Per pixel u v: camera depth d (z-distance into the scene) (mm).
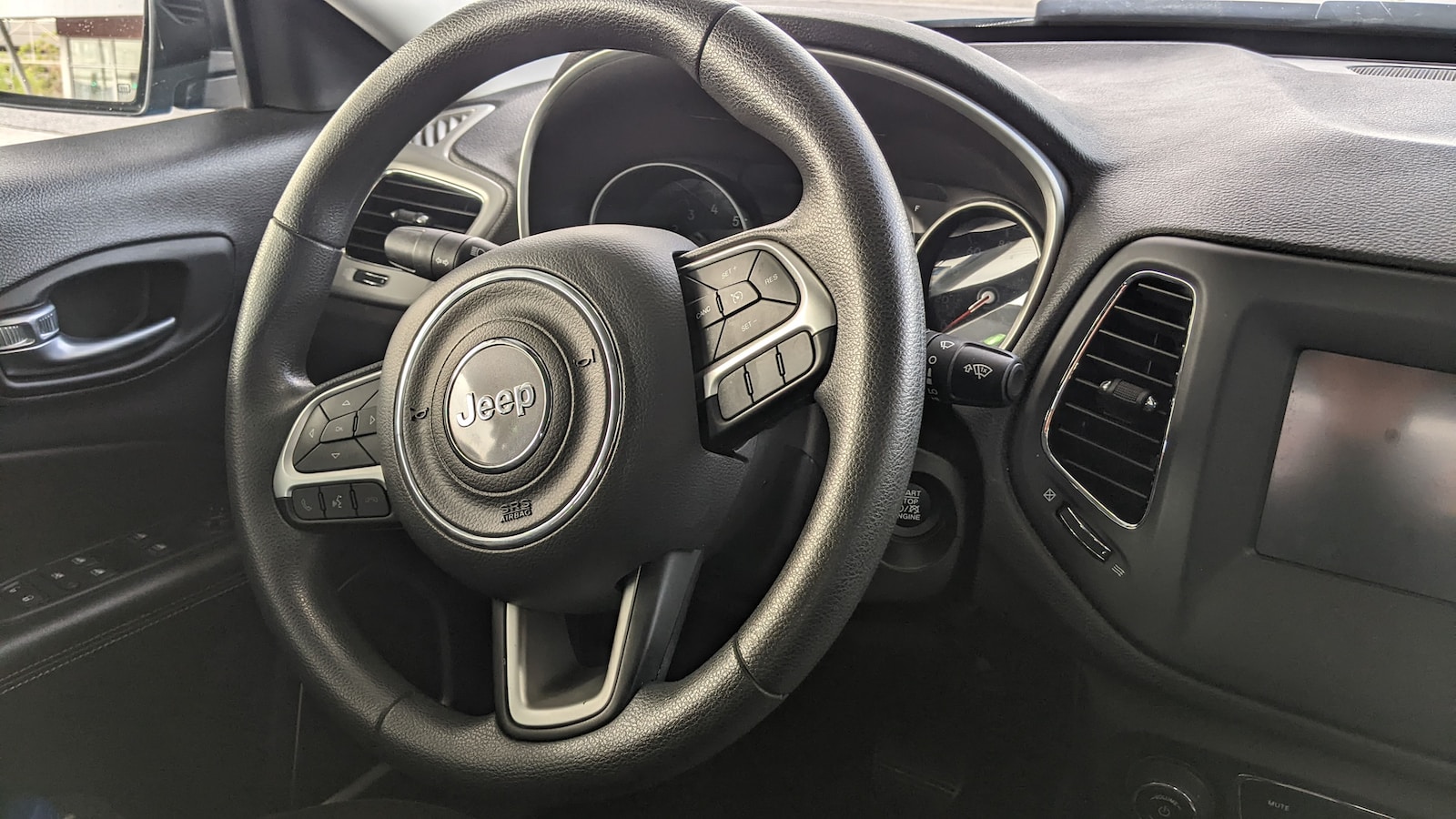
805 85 705
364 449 831
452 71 826
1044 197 1026
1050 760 1279
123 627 1119
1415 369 853
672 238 772
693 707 684
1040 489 1042
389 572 1037
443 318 772
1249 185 944
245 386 875
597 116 1188
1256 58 1250
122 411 1325
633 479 704
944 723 1327
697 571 775
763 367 704
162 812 1190
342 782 1333
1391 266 851
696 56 731
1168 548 972
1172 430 951
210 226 1373
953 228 1132
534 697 757
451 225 1476
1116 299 984
